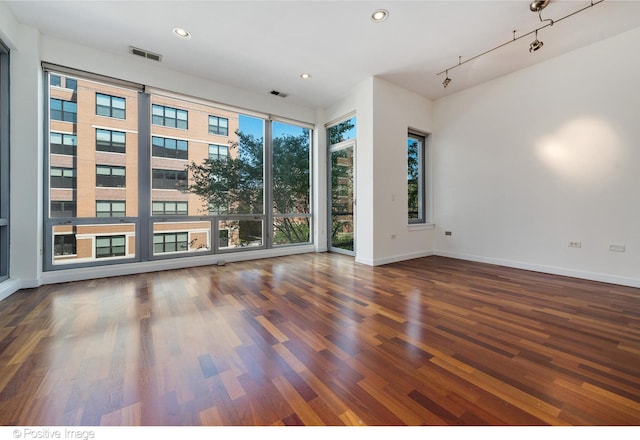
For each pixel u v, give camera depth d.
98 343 1.77
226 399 1.26
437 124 5.01
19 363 1.53
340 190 5.26
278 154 5.04
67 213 3.26
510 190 4.04
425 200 5.19
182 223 4.06
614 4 2.58
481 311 2.34
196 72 3.92
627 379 1.40
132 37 3.12
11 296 2.69
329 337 1.88
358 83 4.34
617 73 3.07
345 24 2.90
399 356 1.63
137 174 3.69
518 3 2.59
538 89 3.71
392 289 2.97
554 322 2.11
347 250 5.11
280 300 2.62
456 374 1.46
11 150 2.88
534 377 1.43
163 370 1.48
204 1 2.56
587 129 3.29
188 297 2.70
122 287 3.02
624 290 2.89
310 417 1.15
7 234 2.87
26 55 2.92
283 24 2.89
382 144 4.29
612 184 3.13
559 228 3.55
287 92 4.64
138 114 3.68
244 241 4.68
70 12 2.71
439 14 2.74
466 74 4.05
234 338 1.86
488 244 4.32
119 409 1.19
